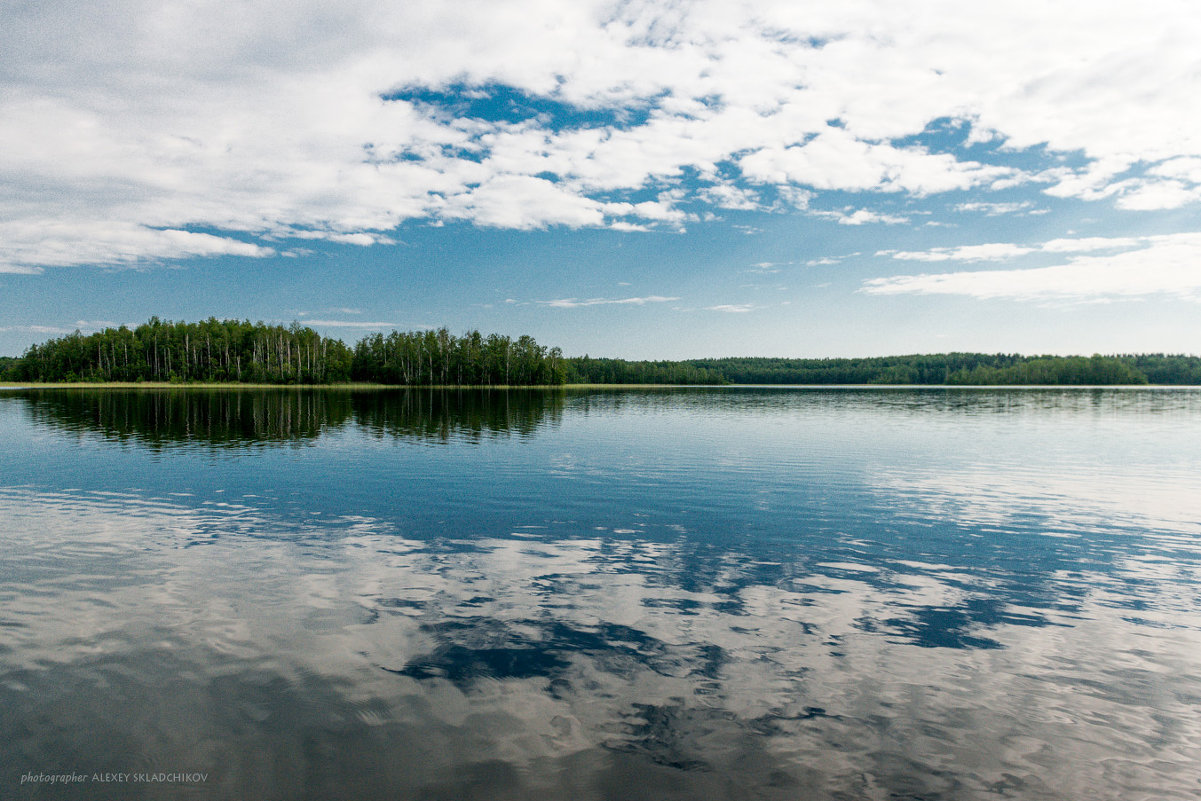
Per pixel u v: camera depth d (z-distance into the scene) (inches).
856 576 576.1
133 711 333.1
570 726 324.5
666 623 459.5
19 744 303.9
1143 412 3043.8
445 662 392.2
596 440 1699.1
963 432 1973.4
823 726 328.5
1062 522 791.7
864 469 1204.5
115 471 1128.2
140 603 487.5
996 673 389.4
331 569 578.2
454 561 608.7
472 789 275.4
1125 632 454.6
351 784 277.9
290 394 4950.8
